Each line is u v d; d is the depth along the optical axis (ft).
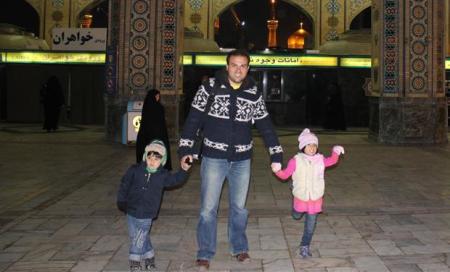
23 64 53.78
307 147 13.08
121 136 36.91
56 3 64.85
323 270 12.37
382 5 37.91
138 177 12.09
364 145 37.45
